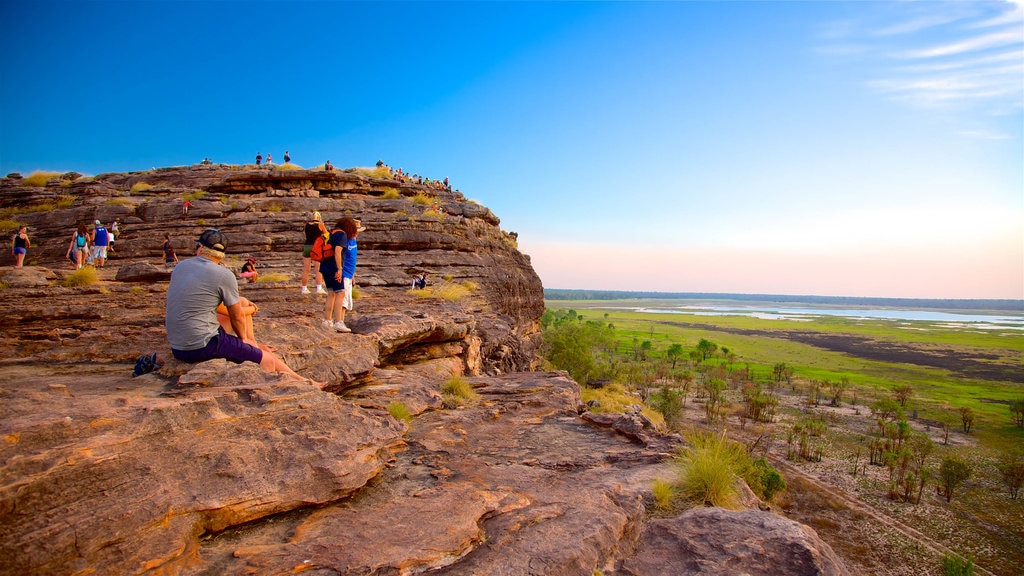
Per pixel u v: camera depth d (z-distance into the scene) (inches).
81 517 143.3
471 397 417.4
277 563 156.9
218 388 220.2
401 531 182.9
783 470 2422.5
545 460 283.7
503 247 1604.3
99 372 263.1
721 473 247.0
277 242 1062.4
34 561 131.0
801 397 4303.6
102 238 895.1
